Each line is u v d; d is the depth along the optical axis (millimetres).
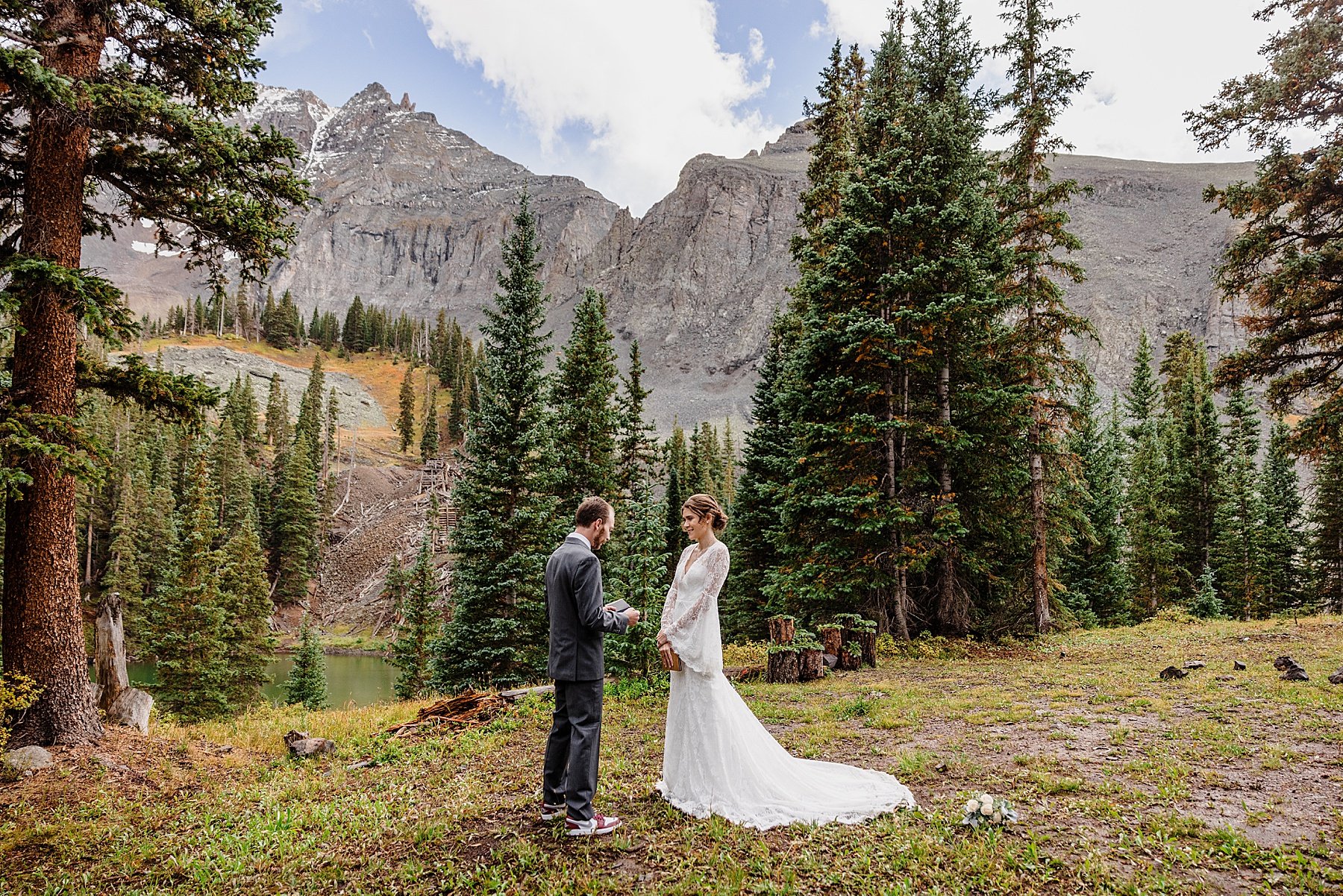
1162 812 4633
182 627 29359
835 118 21984
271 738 9297
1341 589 35094
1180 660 11688
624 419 26125
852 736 7469
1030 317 18766
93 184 9086
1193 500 38281
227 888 4328
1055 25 18547
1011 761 6109
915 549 15656
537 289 21141
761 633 27609
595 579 4812
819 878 3910
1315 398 16391
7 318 8078
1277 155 14812
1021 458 18688
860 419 15734
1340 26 14016
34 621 7938
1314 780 5113
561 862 4266
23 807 6336
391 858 4578
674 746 5273
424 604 31125
